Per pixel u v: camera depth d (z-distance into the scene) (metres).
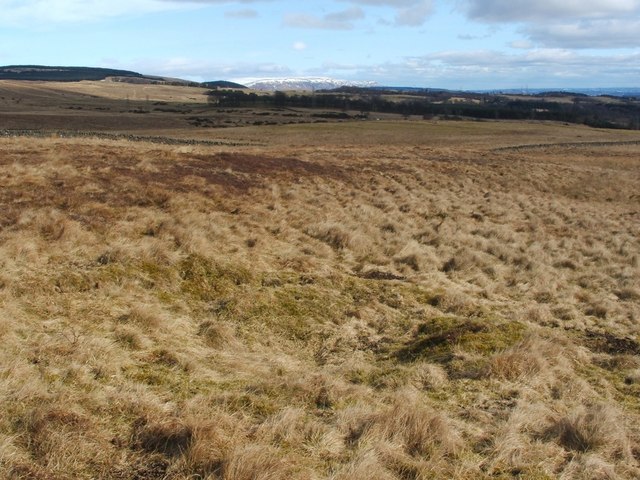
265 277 10.40
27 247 9.01
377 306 9.91
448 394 6.55
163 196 14.18
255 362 7.22
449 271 13.12
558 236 19.61
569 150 58.12
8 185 12.84
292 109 137.50
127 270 9.24
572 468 5.08
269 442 4.98
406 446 5.17
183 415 5.20
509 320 9.91
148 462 4.54
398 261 13.32
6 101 127.88
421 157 37.97
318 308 9.45
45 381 5.46
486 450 5.28
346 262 12.73
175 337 7.55
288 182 20.92
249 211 15.07
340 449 5.06
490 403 6.39
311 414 5.70
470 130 85.88
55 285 8.18
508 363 7.16
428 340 8.33
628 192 34.38
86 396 5.29
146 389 5.73
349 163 29.33
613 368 7.99
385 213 18.78
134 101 162.62
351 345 8.39
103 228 10.85
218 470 4.42
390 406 6.01
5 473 4.02
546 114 135.25
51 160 16.77
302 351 8.05
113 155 19.95
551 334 9.23
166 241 10.85
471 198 24.88
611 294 12.77
